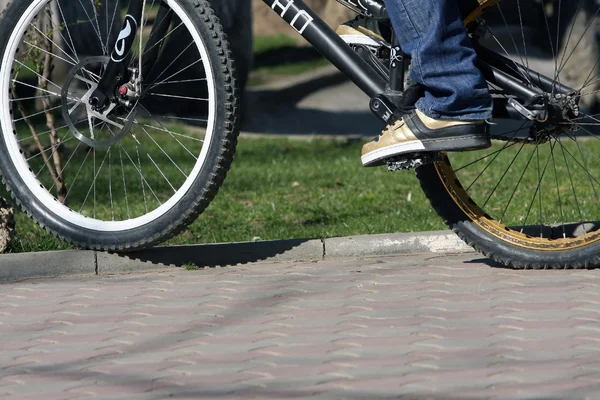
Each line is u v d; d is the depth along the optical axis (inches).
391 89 417.1
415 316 386.3
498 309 393.1
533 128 431.2
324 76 1652.3
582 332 364.2
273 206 668.7
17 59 485.7
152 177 826.8
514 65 421.7
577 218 557.9
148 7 446.6
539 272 444.1
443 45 396.2
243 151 994.7
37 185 458.9
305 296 417.7
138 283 446.9
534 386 312.8
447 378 321.1
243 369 333.7
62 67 908.6
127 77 441.1
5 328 384.8
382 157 416.8
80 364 342.6
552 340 355.9
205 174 440.1
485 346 350.9
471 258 477.7
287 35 2089.1
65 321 392.5
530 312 387.9
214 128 439.2
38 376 331.9
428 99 405.1
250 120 1339.8
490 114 402.6
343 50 426.3
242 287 434.3
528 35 1135.0
